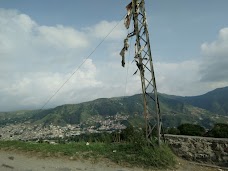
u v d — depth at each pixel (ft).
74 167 40.09
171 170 39.52
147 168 40.19
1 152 49.42
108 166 40.86
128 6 48.80
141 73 47.09
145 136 48.08
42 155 46.19
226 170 39.52
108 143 54.34
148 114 47.01
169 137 47.83
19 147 51.75
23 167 40.04
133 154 44.47
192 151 44.62
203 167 41.16
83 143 55.36
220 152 41.83
